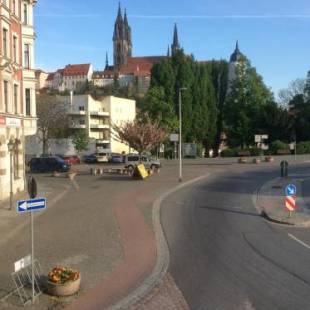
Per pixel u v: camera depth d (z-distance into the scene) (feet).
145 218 72.33
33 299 36.17
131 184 123.95
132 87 544.62
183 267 45.85
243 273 43.45
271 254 50.24
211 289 39.09
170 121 278.05
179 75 296.30
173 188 112.57
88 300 36.78
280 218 70.95
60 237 59.31
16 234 61.41
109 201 90.99
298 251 51.57
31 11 114.73
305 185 120.47
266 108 280.92
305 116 283.79
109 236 59.67
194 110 297.94
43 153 262.06
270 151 253.44
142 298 37.27
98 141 318.86
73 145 295.07
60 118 273.33
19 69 106.93
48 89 520.01
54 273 38.22
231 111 290.15
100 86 555.28
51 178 150.71
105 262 47.60
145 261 48.11
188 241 57.06
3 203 88.89
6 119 95.55
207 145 313.32
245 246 54.19
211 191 106.63
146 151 239.09
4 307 35.06
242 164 202.18
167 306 35.45
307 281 40.73
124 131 242.99
